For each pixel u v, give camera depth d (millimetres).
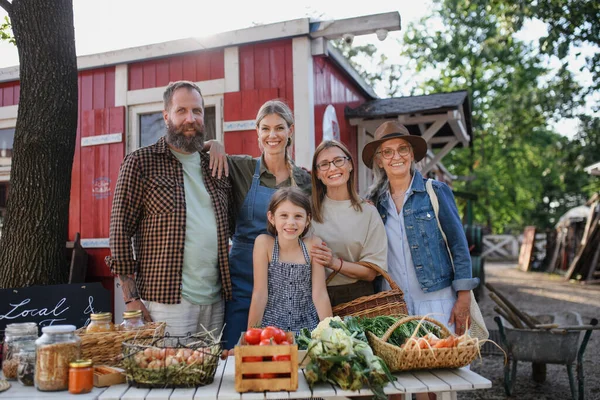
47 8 3566
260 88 5613
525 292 12047
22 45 3584
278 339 2154
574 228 16125
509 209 27844
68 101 3680
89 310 3219
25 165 3564
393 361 2221
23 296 3012
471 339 2285
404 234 3297
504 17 14117
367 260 3064
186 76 5867
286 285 2887
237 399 2008
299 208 2859
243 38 5594
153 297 2922
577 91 16266
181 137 3014
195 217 3035
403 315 2691
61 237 3680
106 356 2389
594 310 9305
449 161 26625
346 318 2463
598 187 19125
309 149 5414
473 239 10172
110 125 6000
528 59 22734
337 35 5504
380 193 3459
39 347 2109
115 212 2939
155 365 2092
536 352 4621
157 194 2957
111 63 5984
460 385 2104
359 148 7719
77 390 2053
